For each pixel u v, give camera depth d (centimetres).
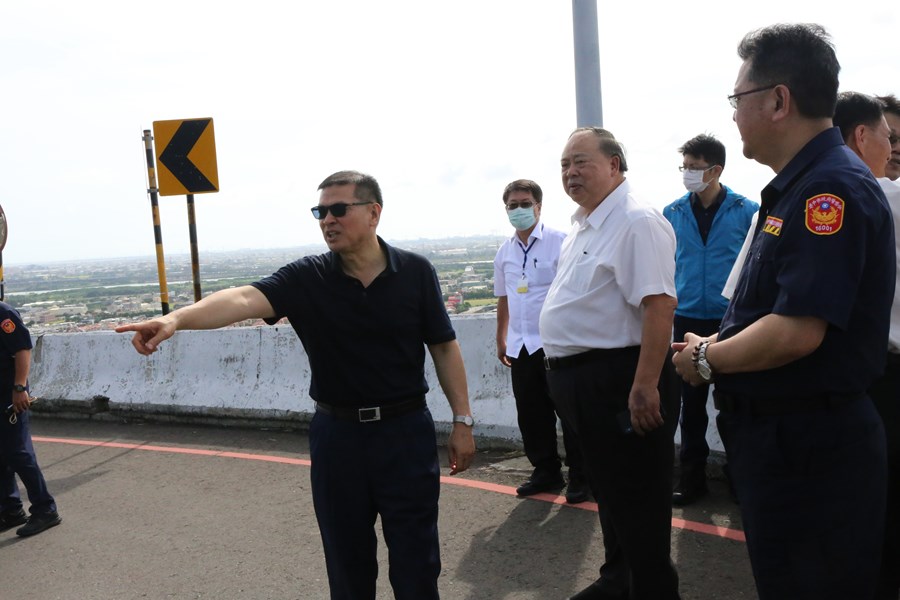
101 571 425
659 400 292
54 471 630
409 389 286
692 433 452
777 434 208
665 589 306
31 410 835
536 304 475
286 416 695
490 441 600
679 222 459
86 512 524
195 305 264
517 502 482
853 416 204
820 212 194
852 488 203
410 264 293
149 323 247
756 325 202
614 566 337
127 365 804
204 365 761
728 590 351
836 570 203
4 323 479
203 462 621
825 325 194
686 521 430
